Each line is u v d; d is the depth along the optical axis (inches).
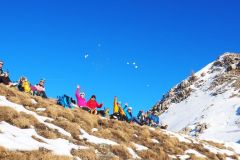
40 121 724.0
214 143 1291.8
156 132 1062.4
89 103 1109.7
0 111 658.8
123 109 1173.1
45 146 589.0
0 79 979.3
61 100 1011.9
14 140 553.3
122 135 876.0
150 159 819.4
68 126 761.0
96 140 770.2
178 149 982.4
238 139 4527.6
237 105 6058.1
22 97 872.3
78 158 613.6
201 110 6633.9
